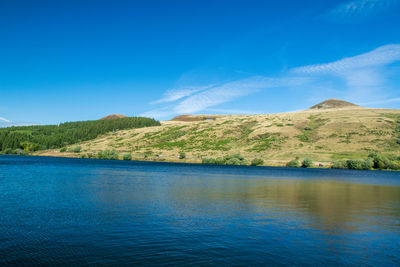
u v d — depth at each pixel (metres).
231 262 12.62
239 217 20.86
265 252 13.85
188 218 20.31
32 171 59.47
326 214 22.36
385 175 72.31
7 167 69.88
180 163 116.94
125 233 16.56
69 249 13.98
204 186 40.72
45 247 14.25
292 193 34.59
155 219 19.89
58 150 169.62
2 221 18.88
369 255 13.74
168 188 37.50
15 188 34.06
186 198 29.39
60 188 34.69
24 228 17.39
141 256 13.19
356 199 30.67
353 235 16.86
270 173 72.56
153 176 55.81
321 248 14.56
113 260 12.73
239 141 147.88
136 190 34.62
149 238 15.70
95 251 13.75
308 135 141.38
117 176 53.50
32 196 28.70
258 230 17.48
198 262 12.58
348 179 59.03
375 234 17.14
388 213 23.20
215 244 14.87
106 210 22.62
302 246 14.79
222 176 60.28
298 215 21.83
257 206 25.39
